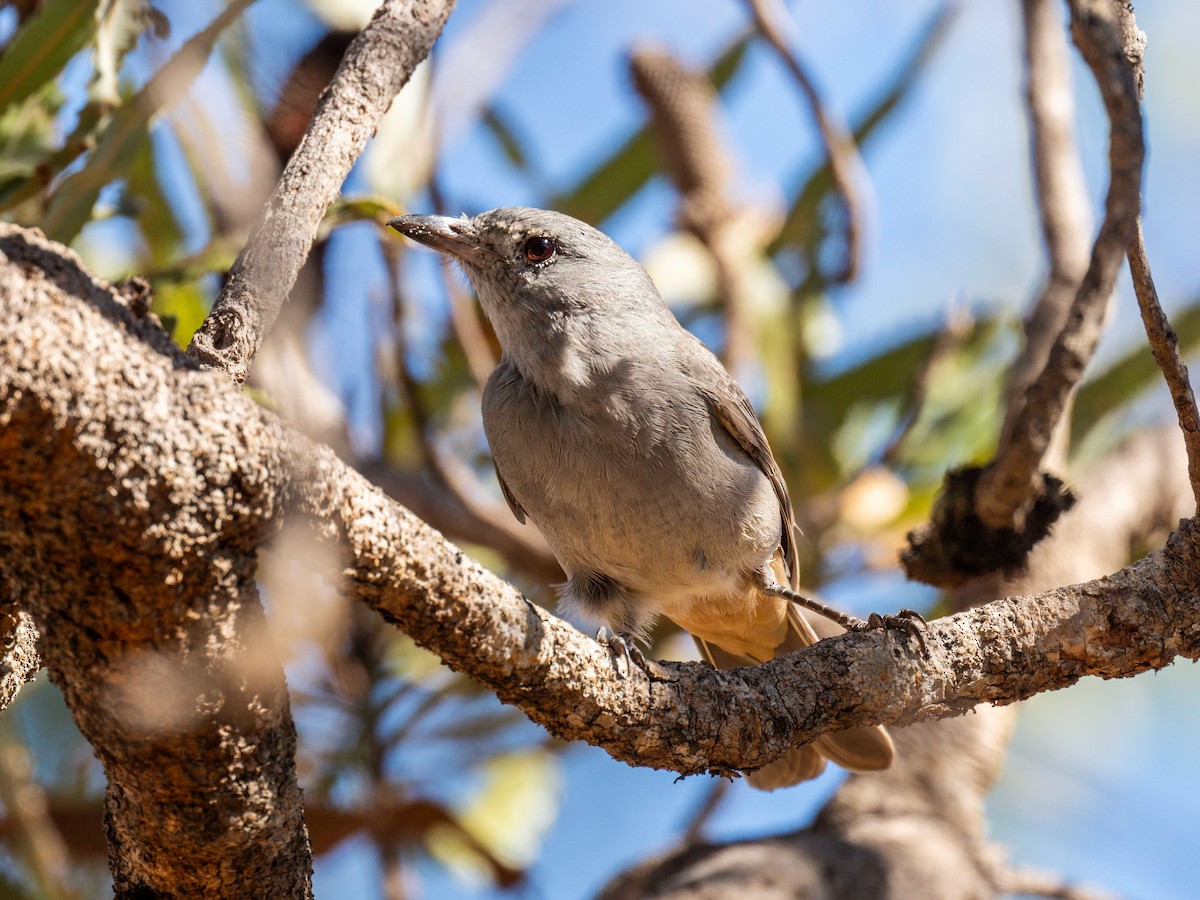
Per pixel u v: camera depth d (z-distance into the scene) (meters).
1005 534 7.43
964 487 7.53
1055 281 9.25
